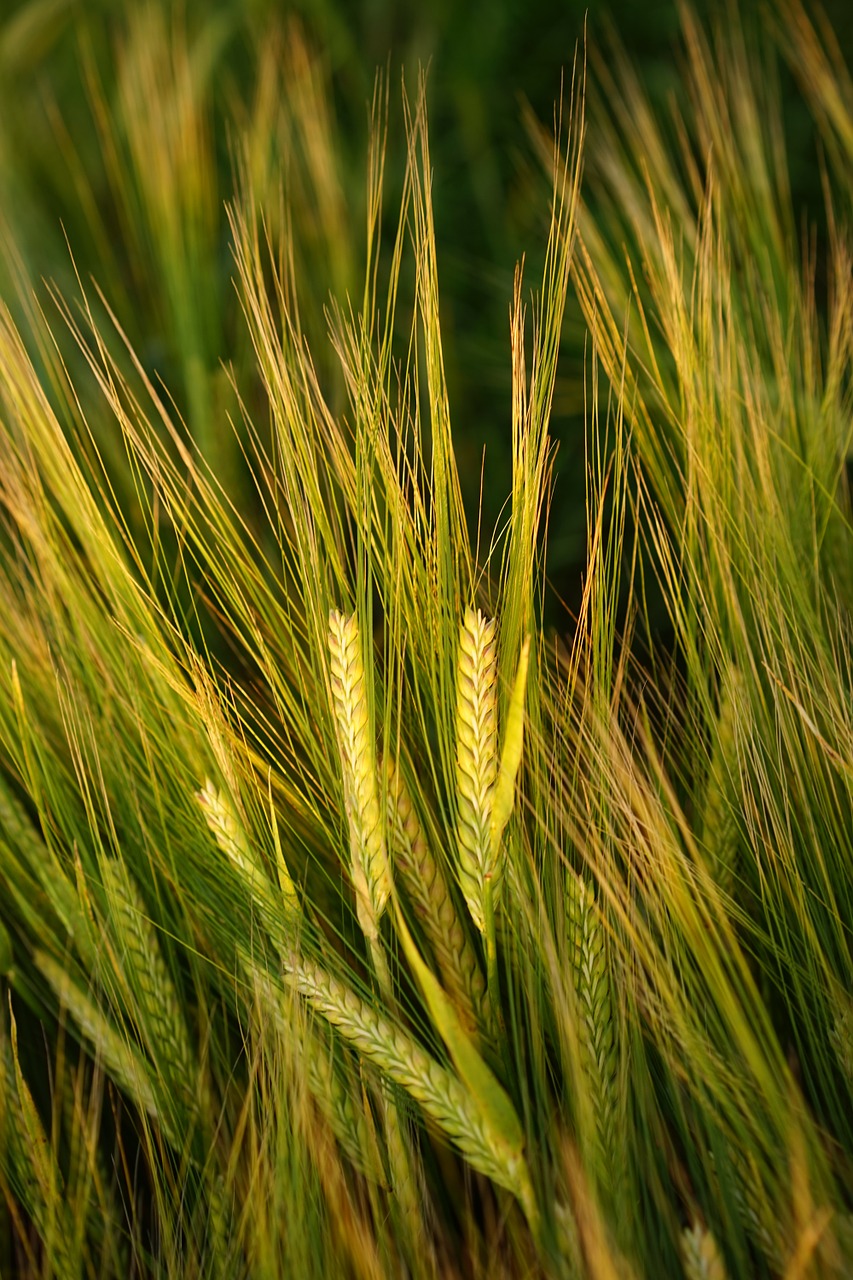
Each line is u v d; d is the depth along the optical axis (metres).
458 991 0.68
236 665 0.75
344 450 0.67
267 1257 0.66
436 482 0.65
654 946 0.67
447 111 0.88
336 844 0.68
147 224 0.84
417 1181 0.68
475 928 0.70
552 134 0.85
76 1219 0.68
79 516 0.70
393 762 0.67
